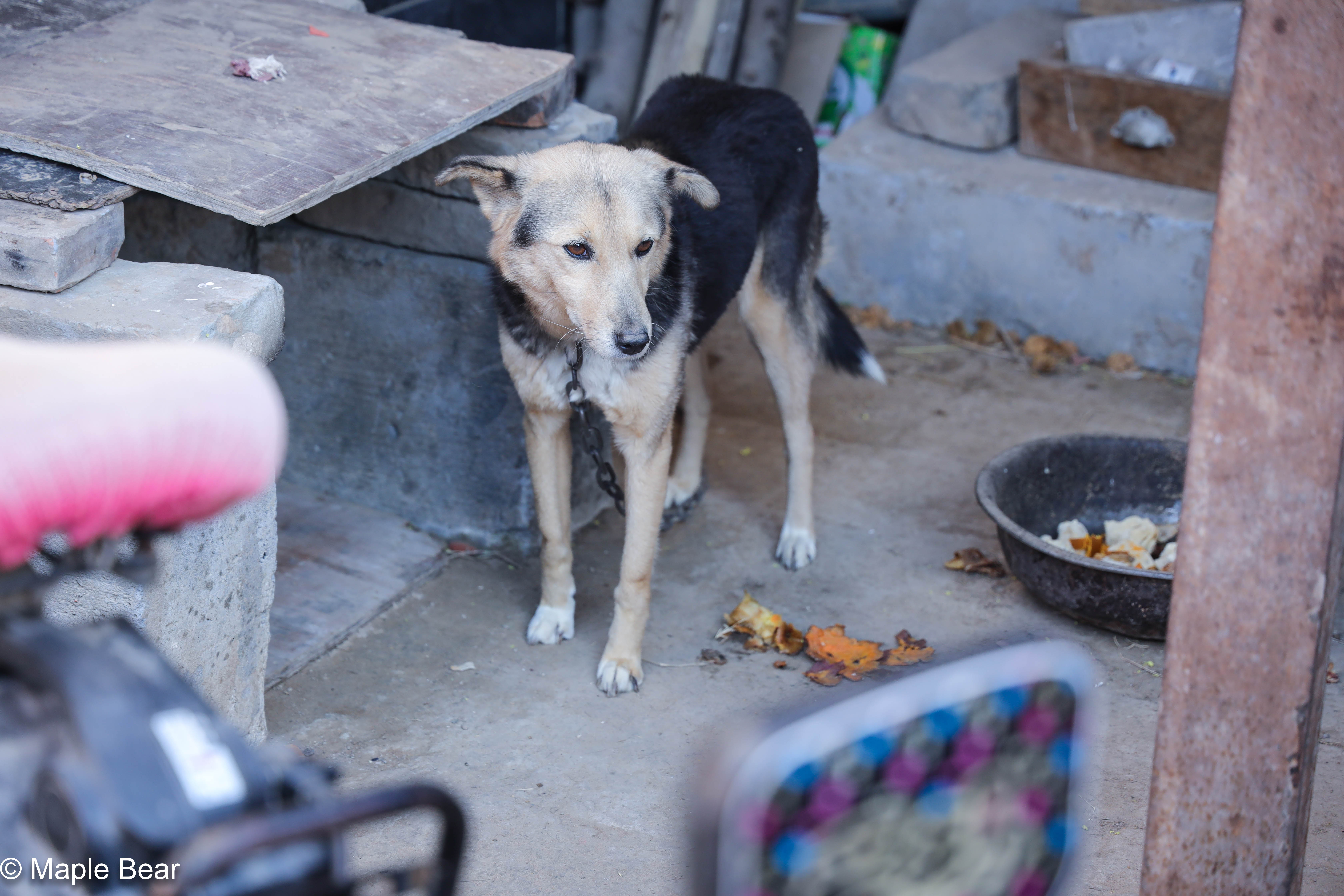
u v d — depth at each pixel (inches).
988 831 39.8
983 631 140.8
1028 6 262.1
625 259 112.0
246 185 98.2
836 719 36.1
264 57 122.4
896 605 146.7
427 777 112.1
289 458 163.8
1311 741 65.7
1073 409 202.1
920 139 235.9
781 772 34.9
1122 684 129.3
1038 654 40.3
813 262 157.8
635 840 104.8
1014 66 233.1
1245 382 62.6
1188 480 64.2
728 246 135.6
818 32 255.8
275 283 100.3
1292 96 60.5
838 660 132.8
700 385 161.8
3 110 102.4
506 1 238.7
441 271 144.9
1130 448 158.2
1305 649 63.1
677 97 153.0
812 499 157.3
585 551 158.2
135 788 40.4
